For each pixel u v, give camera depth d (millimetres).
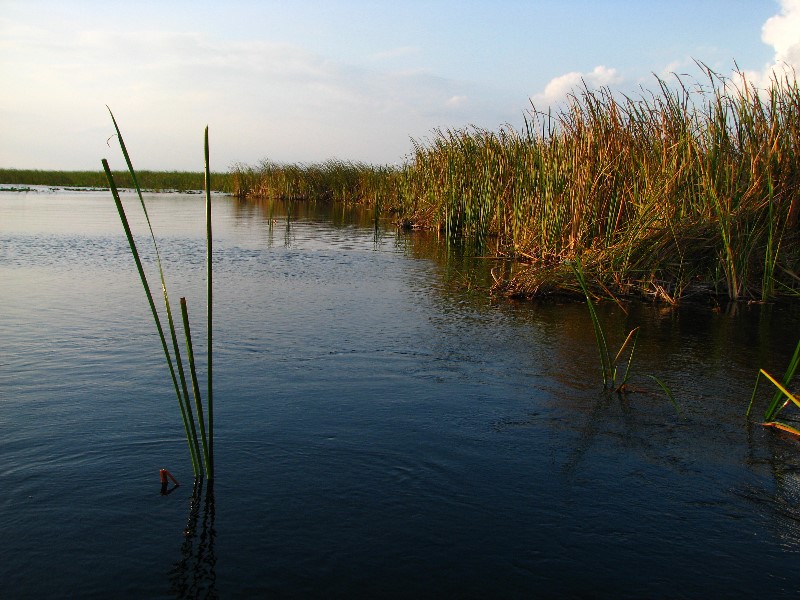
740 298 6391
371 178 22281
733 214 6465
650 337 4723
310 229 13578
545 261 8297
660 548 1980
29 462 2443
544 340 4551
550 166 8602
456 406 3160
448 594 1743
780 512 2217
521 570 1853
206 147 2189
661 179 6844
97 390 3225
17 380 3340
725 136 6855
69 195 26484
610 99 7676
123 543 1943
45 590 1728
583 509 2199
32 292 5742
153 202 23281
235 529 2029
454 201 12406
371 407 3105
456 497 2260
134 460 2490
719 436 2879
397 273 7668
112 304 5312
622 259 6656
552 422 2992
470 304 5859
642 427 2959
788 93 6906
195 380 2285
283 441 2686
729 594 1771
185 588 1749
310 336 4434
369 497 2246
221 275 7148
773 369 3949
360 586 1771
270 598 1716
